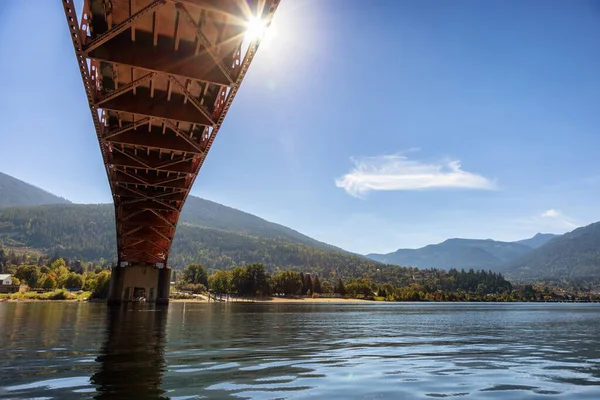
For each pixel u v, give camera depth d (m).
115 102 28.66
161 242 69.75
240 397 9.13
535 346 22.22
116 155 39.66
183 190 47.75
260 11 20.03
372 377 11.89
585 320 56.69
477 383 11.40
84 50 21.67
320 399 9.12
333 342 21.81
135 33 23.08
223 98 28.88
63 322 32.19
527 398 9.79
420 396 9.70
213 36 23.67
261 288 178.50
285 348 18.55
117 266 75.12
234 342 20.28
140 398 8.88
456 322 47.19
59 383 10.15
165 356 14.91
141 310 56.75
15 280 167.12
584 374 13.19
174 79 24.88
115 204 53.12
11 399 8.63
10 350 15.98
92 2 20.98
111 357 14.40
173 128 31.69
